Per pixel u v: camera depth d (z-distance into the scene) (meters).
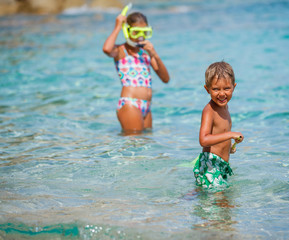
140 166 10.58
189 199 8.52
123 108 14.21
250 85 19.92
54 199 8.54
